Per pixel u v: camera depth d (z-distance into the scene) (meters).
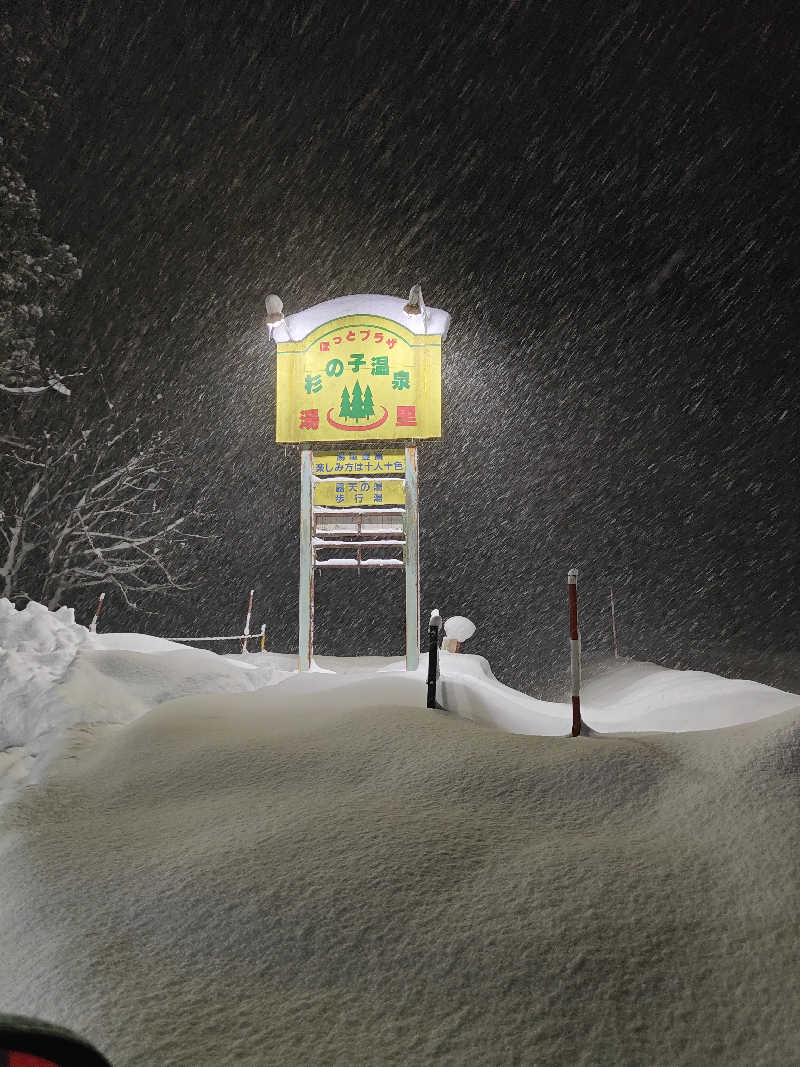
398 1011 2.26
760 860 2.89
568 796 3.63
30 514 21.11
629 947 2.46
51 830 3.67
